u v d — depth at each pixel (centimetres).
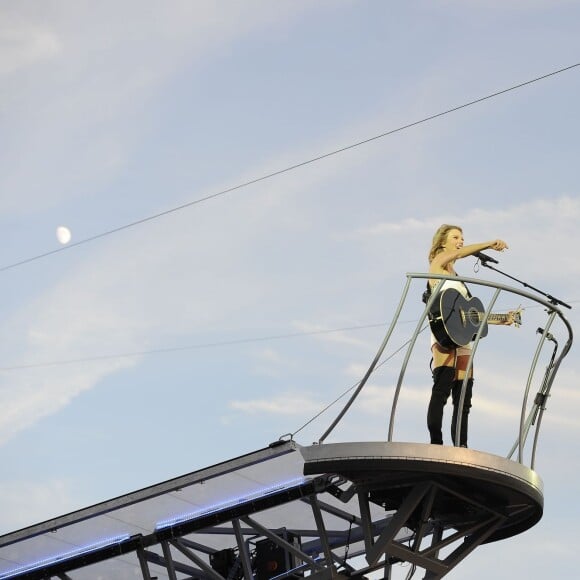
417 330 2611
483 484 2647
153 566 3434
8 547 3219
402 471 2605
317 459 2594
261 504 2894
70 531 3148
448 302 2666
